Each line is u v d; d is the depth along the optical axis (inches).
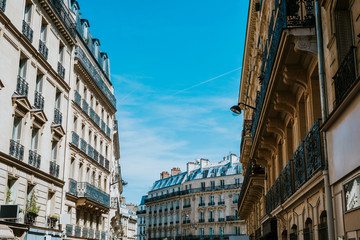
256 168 969.5
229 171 3499.0
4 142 758.5
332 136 390.3
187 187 3779.5
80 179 1258.0
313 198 471.8
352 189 345.4
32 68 888.3
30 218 850.1
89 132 1364.4
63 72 1091.3
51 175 978.1
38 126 918.4
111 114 1675.7
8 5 778.2
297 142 571.2
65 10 1108.5
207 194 3563.0
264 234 918.4
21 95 817.5
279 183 673.6
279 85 544.4
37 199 902.4
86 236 1262.3
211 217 3484.3
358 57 334.6
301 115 551.2
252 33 1085.8
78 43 1237.1
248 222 1647.4
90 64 1336.1
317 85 482.6
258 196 1151.0
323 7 414.3
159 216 4148.6
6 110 766.5
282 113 642.8
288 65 492.1
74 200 1173.1
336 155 379.2
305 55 463.8
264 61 703.1
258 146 818.2
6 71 765.3
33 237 874.1
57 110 1043.9
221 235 3380.9
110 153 1637.6
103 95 1494.8
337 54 380.2
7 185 767.7
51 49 1010.1
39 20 931.3
